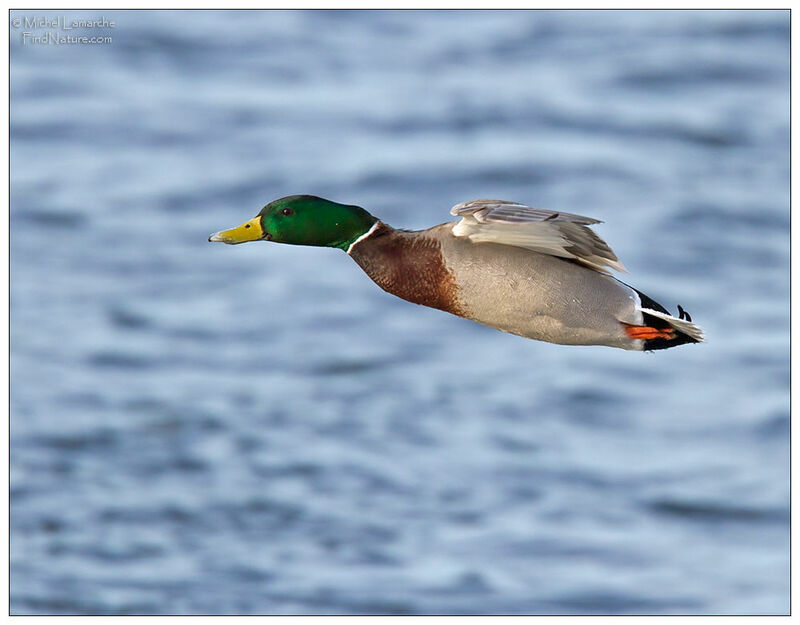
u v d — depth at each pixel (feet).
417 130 87.40
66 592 42.75
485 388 58.85
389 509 48.34
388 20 109.91
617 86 94.63
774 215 77.05
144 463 51.47
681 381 60.34
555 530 47.50
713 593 44.06
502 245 19.90
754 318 66.28
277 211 20.89
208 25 108.06
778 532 48.39
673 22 107.04
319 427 54.70
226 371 60.29
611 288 20.01
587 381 59.77
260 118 90.02
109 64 100.27
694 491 50.96
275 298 67.62
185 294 68.33
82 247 73.46
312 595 42.22
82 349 62.49
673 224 75.72
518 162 82.38
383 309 66.44
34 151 86.12
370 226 20.81
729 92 94.02
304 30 107.45
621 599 43.39
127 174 82.58
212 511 47.93
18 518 47.62
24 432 54.34
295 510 47.80
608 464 52.54
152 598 42.01
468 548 45.83
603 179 81.00
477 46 103.19
